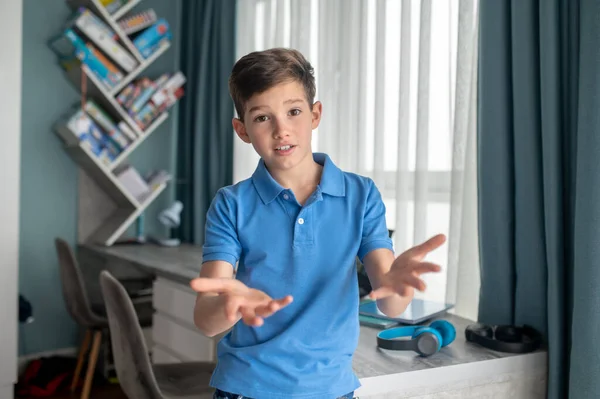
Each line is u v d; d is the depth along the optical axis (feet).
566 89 4.99
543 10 4.99
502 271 5.44
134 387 5.40
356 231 3.29
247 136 3.31
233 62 10.87
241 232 3.25
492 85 5.47
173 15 12.07
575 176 4.91
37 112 10.83
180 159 12.16
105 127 10.44
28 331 10.80
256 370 3.06
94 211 11.39
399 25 7.29
